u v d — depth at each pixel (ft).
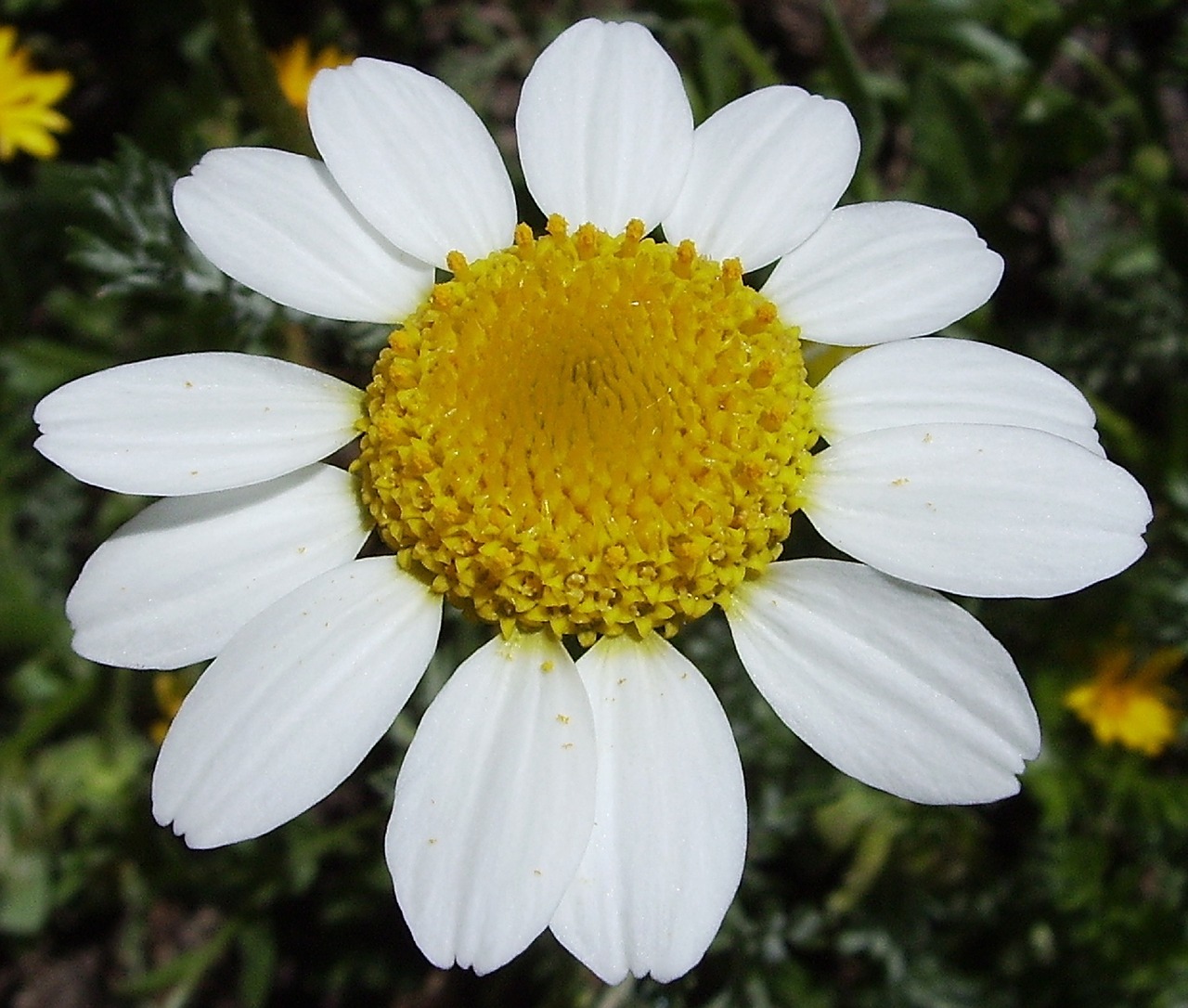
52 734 0.29
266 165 0.20
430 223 0.20
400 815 0.17
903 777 0.17
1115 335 0.29
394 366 0.19
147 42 0.32
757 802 0.24
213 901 0.28
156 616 0.18
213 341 0.27
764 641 0.18
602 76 0.20
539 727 0.18
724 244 0.20
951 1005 0.26
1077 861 0.25
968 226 0.20
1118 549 0.18
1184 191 0.31
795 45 0.33
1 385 0.29
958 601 0.23
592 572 0.18
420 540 0.18
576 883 0.17
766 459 0.18
